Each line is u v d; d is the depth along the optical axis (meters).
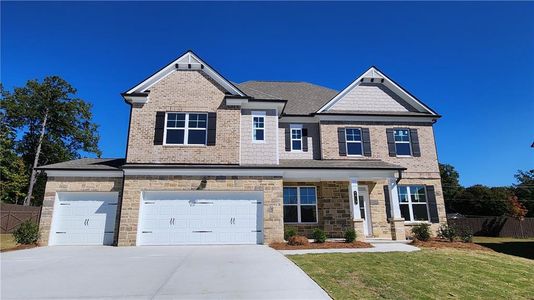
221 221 14.95
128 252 12.20
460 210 44.22
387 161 19.14
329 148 18.91
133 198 14.73
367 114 19.61
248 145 16.36
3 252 12.45
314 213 17.72
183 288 6.84
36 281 7.46
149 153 15.45
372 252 11.92
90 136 43.53
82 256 11.22
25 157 39.62
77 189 15.36
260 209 15.23
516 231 27.86
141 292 6.56
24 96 38.97
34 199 39.34
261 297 6.31
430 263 10.34
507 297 7.44
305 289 6.88
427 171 19.22
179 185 15.03
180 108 16.19
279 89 23.59
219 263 9.63
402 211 18.52
